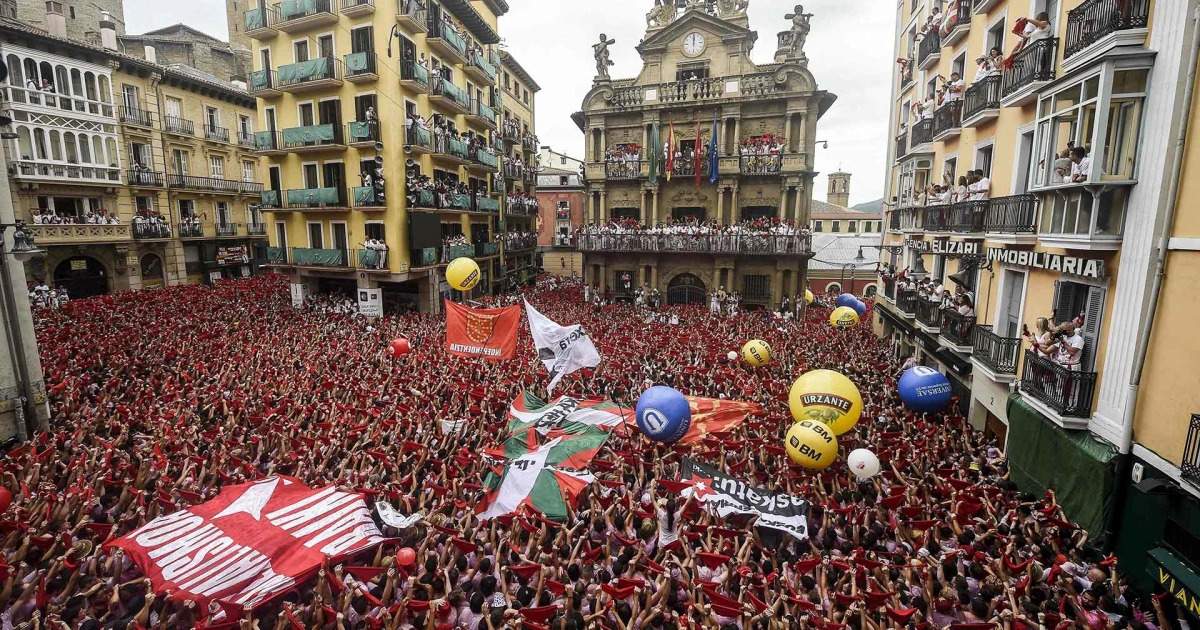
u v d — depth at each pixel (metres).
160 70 40.16
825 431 12.16
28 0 39.81
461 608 8.73
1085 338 12.48
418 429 15.29
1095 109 11.09
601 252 41.28
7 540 9.74
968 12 19.52
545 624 8.46
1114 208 11.31
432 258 35.03
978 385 17.22
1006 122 16.31
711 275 40.09
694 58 39.16
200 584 8.57
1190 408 9.70
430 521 10.72
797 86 37.06
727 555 9.98
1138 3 10.66
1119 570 11.01
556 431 15.14
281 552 9.34
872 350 26.78
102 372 19.84
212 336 25.56
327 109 33.22
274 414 15.91
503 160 47.16
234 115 47.50
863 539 10.70
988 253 16.62
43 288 32.72
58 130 34.59
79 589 9.02
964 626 8.30
